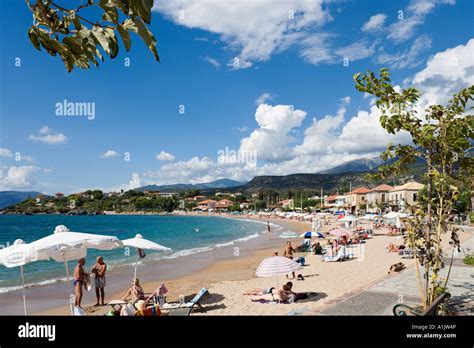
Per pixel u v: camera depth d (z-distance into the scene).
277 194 188.62
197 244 37.62
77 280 10.59
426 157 7.22
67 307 12.69
